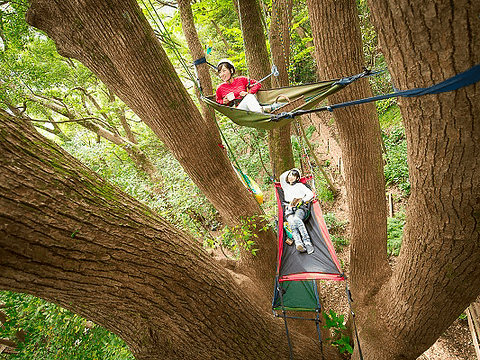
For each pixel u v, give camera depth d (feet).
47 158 3.82
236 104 11.98
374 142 8.67
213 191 12.24
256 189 14.15
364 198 9.09
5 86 20.74
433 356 13.73
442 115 3.59
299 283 11.97
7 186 3.22
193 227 16.48
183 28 15.47
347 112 8.00
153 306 5.16
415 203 5.18
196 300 5.64
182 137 10.50
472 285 5.48
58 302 5.13
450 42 2.99
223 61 11.91
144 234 4.78
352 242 10.02
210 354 6.54
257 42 15.69
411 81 3.63
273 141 18.97
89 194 4.17
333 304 17.85
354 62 7.47
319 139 34.91
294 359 8.50
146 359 6.49
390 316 7.91
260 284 14.07
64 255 3.72
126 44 8.07
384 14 3.30
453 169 3.98
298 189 13.01
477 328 13.30
